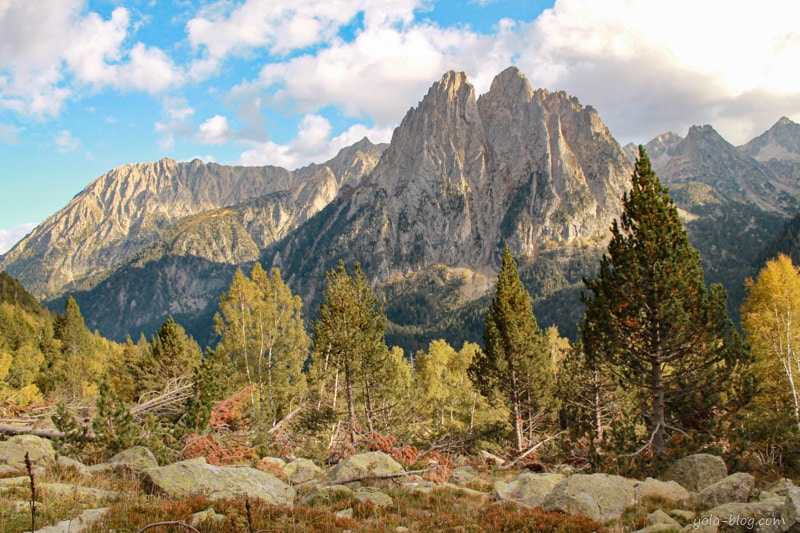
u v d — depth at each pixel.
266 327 40.03
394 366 37.09
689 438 21.77
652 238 21.92
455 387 55.31
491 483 20.09
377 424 36.09
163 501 11.98
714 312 21.66
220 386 29.47
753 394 22.20
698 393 23.17
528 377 34.09
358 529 11.46
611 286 22.95
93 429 18.52
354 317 35.03
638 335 22.95
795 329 30.61
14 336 57.31
